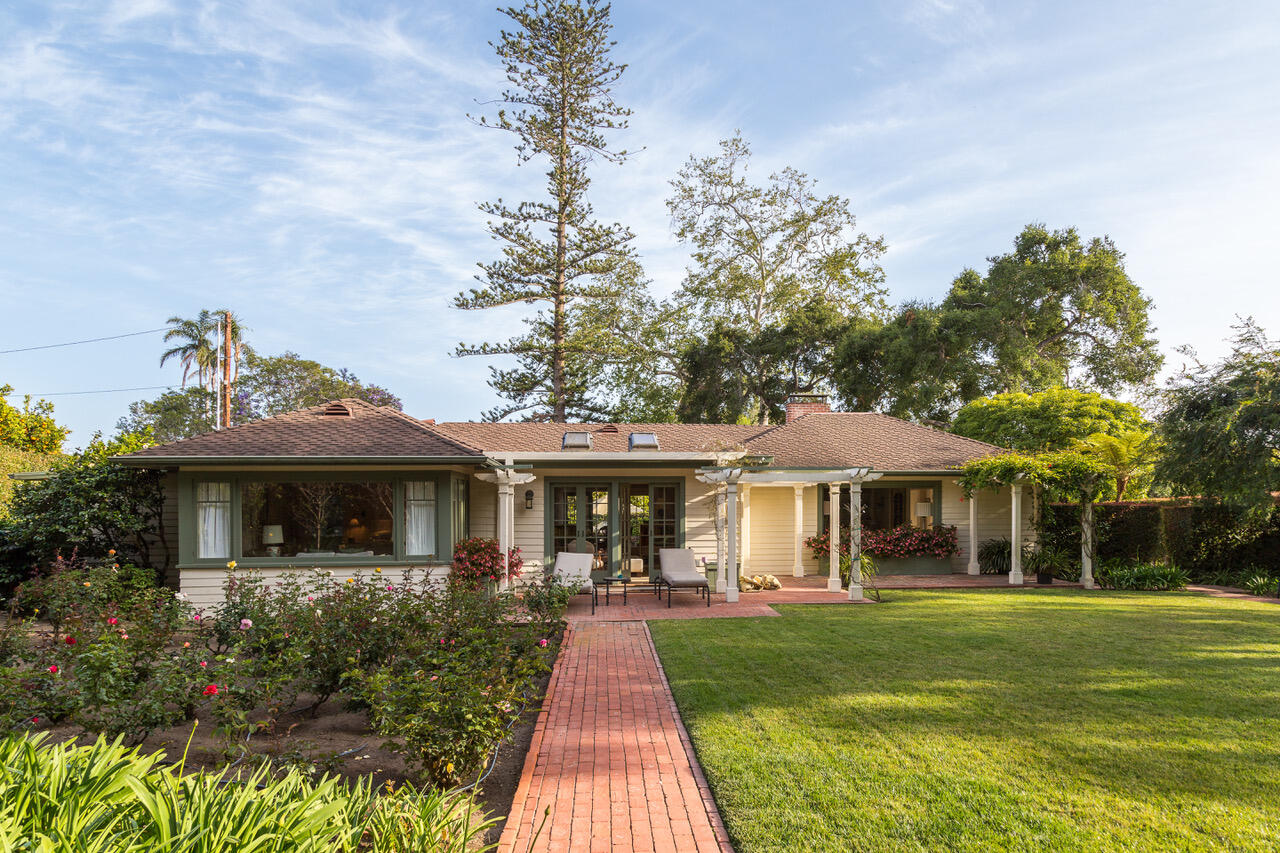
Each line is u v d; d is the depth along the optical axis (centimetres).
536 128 2850
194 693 538
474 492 1530
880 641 952
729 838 415
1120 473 1848
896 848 396
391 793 381
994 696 688
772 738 574
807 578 1702
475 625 730
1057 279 2919
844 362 3072
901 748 549
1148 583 1495
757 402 3403
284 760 479
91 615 779
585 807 460
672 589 1396
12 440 2391
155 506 1319
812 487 1775
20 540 1216
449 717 480
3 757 294
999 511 1775
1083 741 562
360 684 593
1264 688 714
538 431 1889
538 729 617
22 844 228
